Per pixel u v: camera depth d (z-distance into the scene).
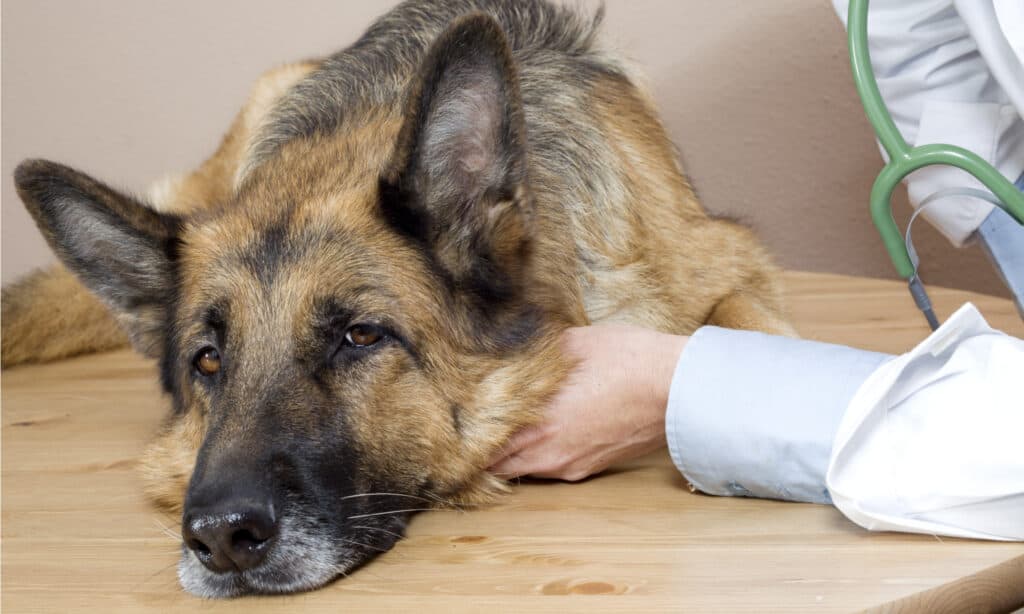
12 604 2.32
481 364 2.77
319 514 2.42
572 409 2.84
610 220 3.31
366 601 2.28
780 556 2.31
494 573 2.35
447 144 2.68
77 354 4.81
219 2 5.78
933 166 3.10
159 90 5.90
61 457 3.37
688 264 3.58
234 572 2.34
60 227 3.09
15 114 5.98
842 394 2.52
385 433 2.62
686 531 2.51
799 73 5.46
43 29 5.89
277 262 2.64
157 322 3.15
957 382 2.36
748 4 5.43
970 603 2.11
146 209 2.97
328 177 2.87
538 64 3.53
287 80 4.50
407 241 2.70
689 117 5.60
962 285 5.46
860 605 2.04
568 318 2.99
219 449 2.40
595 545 2.46
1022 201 2.63
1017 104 2.71
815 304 4.59
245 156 3.80
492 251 2.78
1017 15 2.55
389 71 3.44
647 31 5.52
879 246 5.56
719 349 2.69
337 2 5.71
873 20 3.15
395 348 2.62
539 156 3.18
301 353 2.55
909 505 2.34
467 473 2.78
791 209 5.65
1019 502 2.25
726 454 2.62
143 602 2.34
